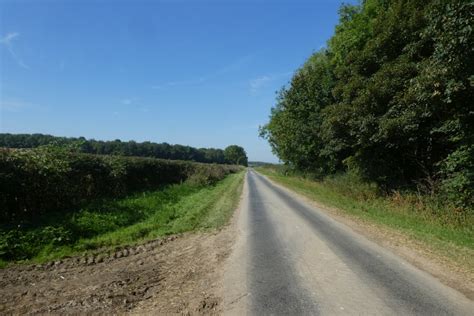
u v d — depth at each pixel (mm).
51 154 12250
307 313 5102
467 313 5059
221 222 13117
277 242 9695
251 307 5352
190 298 5789
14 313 5254
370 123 16578
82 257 8352
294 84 33562
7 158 10844
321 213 15000
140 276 6957
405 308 5227
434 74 11375
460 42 9680
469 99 11664
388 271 6992
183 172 31047
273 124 46469
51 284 6504
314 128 30719
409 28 16375
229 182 38938
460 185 12211
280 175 56875
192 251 8984
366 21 25203
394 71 15867
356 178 22125
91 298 5809
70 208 12891
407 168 18516
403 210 14422
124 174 17891
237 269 7297
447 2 10414
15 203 10797
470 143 12078
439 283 6273
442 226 11492
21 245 8578
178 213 15078
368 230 11156
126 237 10289
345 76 20766
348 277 6656
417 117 14383
